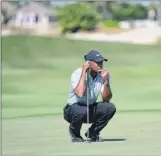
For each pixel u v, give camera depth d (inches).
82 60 2600.9
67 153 848.3
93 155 829.8
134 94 1849.2
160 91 1891.0
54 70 2422.5
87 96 919.7
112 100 1721.2
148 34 2669.8
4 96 1800.0
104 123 939.3
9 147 911.0
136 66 2470.5
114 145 914.1
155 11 2630.4
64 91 1955.0
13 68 2456.9
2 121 1240.8
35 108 1509.6
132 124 1169.4
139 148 882.1
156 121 1211.2
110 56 2593.5
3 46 2652.6
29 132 1066.1
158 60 2500.0
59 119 1272.1
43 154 846.5
